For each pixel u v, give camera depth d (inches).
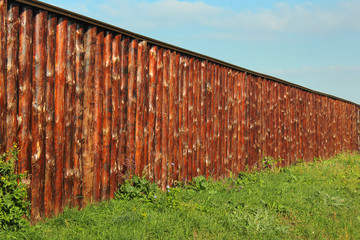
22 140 190.2
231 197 264.4
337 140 684.7
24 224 181.3
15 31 185.9
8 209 178.1
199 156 326.6
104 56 240.1
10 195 178.2
